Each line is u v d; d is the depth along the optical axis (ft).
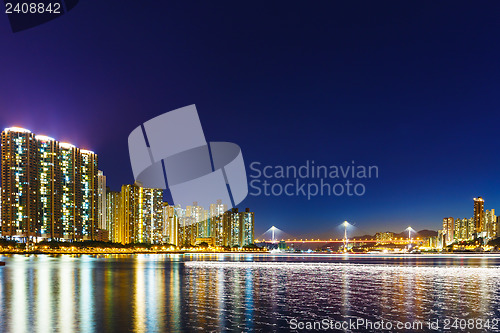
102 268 445.78
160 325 136.77
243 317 150.92
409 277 325.83
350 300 195.00
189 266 503.20
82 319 145.89
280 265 543.80
